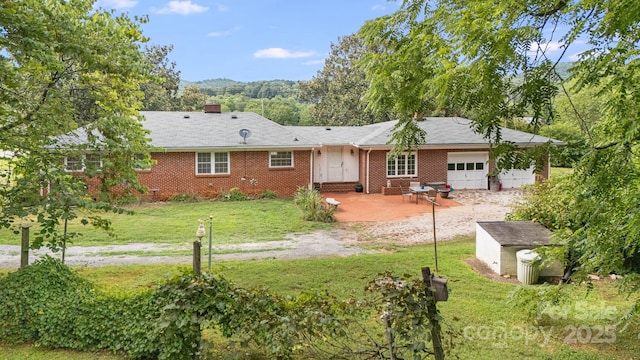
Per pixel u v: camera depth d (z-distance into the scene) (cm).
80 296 634
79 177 830
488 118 357
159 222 1725
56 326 615
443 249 1283
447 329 675
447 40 379
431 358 568
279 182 2447
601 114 481
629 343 653
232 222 1747
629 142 374
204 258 1211
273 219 1816
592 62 340
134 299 600
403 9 445
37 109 801
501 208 2030
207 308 530
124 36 898
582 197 443
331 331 480
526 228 1093
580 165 404
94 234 1498
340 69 4966
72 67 866
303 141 2481
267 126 2623
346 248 1364
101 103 877
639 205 420
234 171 2378
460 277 972
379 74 433
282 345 479
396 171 2564
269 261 1148
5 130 803
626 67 350
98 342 605
